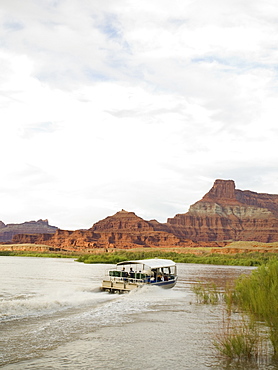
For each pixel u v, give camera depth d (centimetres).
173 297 2739
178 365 1100
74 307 2227
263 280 2077
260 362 1105
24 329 1575
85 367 1083
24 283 3844
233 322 1733
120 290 3155
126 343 1357
